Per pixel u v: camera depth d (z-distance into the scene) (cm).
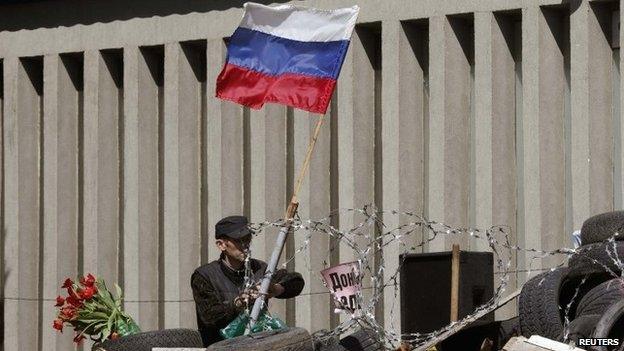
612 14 3509
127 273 4219
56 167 4362
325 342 2605
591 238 2750
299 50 3005
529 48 3519
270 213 3981
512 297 2798
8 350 4475
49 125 4372
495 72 3591
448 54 3662
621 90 3406
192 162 4169
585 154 3447
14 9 4434
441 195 3666
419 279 2920
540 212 3528
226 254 2861
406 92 3756
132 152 4200
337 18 2986
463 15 3650
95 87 4269
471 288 2906
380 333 2655
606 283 2592
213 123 4062
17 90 4431
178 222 4134
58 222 4375
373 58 3875
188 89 4147
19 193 4444
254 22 3027
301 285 2898
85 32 4288
